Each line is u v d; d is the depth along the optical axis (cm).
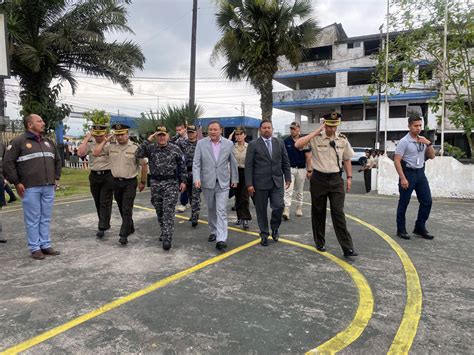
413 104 2938
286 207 731
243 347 282
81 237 601
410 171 580
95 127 566
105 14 1559
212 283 406
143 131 1338
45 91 1608
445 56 997
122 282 408
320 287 397
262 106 1495
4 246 550
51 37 1453
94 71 1706
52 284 402
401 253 515
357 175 1967
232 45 1436
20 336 296
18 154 475
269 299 367
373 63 3000
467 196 970
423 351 279
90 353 273
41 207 499
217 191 539
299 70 3256
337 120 485
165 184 541
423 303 359
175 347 281
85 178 1641
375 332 305
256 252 519
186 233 626
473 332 307
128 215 557
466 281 416
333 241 576
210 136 539
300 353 275
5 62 598
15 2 1362
